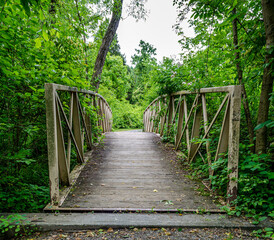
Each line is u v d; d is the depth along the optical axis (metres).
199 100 3.22
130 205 2.10
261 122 2.11
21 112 2.52
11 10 1.81
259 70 2.27
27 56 2.38
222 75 3.45
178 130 4.34
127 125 18.59
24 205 2.13
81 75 3.58
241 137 2.96
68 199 2.23
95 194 2.38
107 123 8.37
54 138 2.03
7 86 2.17
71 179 2.78
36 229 1.69
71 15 3.61
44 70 2.32
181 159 3.72
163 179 2.87
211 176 2.44
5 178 2.19
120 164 3.52
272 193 1.92
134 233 1.65
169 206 2.08
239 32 2.77
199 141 2.72
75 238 1.59
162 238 1.58
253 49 2.31
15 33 2.03
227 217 1.85
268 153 2.28
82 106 3.73
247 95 2.70
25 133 2.65
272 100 1.91
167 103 5.27
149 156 4.00
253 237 1.58
